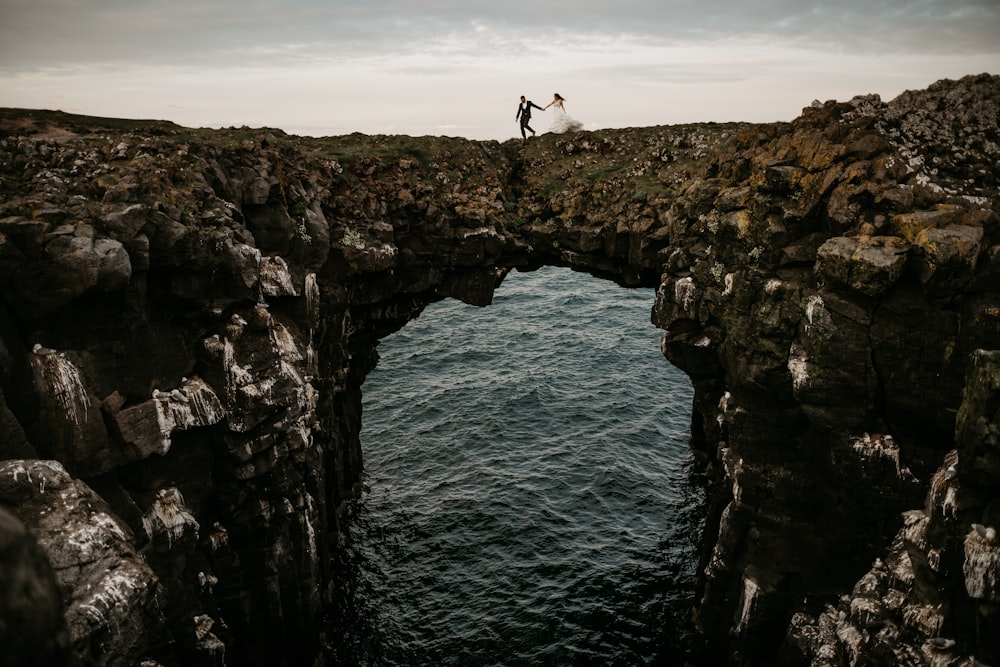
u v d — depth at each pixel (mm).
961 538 15688
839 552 23406
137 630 13836
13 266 16703
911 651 16812
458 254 37688
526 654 29453
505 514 38031
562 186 41812
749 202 25781
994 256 19500
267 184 25594
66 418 17609
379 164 37906
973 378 15547
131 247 19016
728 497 29281
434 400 50875
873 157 23547
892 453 21438
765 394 24219
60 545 13406
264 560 24125
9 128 28016
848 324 21453
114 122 32750
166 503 20172
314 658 27438
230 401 21891
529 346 60875
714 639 28047
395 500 39562
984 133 24141
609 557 35031
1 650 4438
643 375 54719
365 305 35938
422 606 32062
